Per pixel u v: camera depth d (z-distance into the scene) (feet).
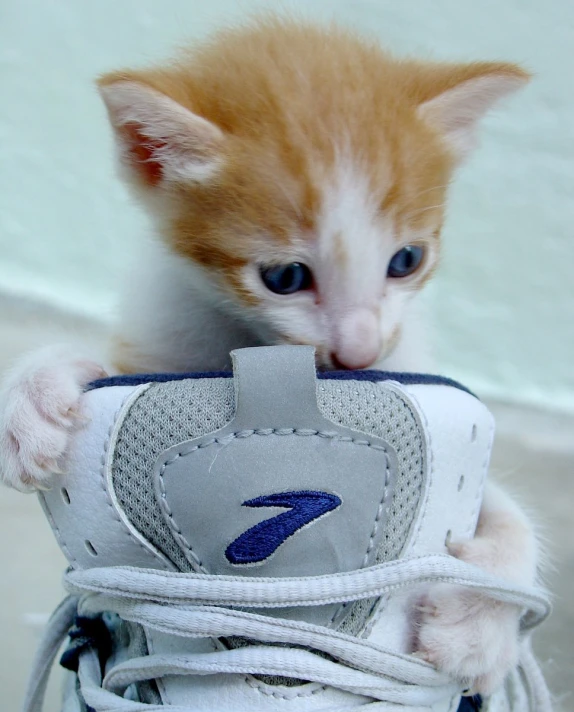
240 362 0.85
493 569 1.01
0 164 2.54
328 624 0.88
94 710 0.92
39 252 2.54
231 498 0.85
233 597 0.84
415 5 2.27
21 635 1.45
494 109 1.19
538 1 2.33
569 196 2.49
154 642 0.90
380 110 1.08
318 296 1.06
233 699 0.86
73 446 0.89
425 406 0.91
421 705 0.91
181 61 1.17
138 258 1.20
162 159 1.11
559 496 1.89
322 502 0.85
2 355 2.00
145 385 0.89
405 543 0.90
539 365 2.54
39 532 1.70
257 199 1.04
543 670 1.41
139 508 0.87
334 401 0.87
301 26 1.23
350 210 1.04
